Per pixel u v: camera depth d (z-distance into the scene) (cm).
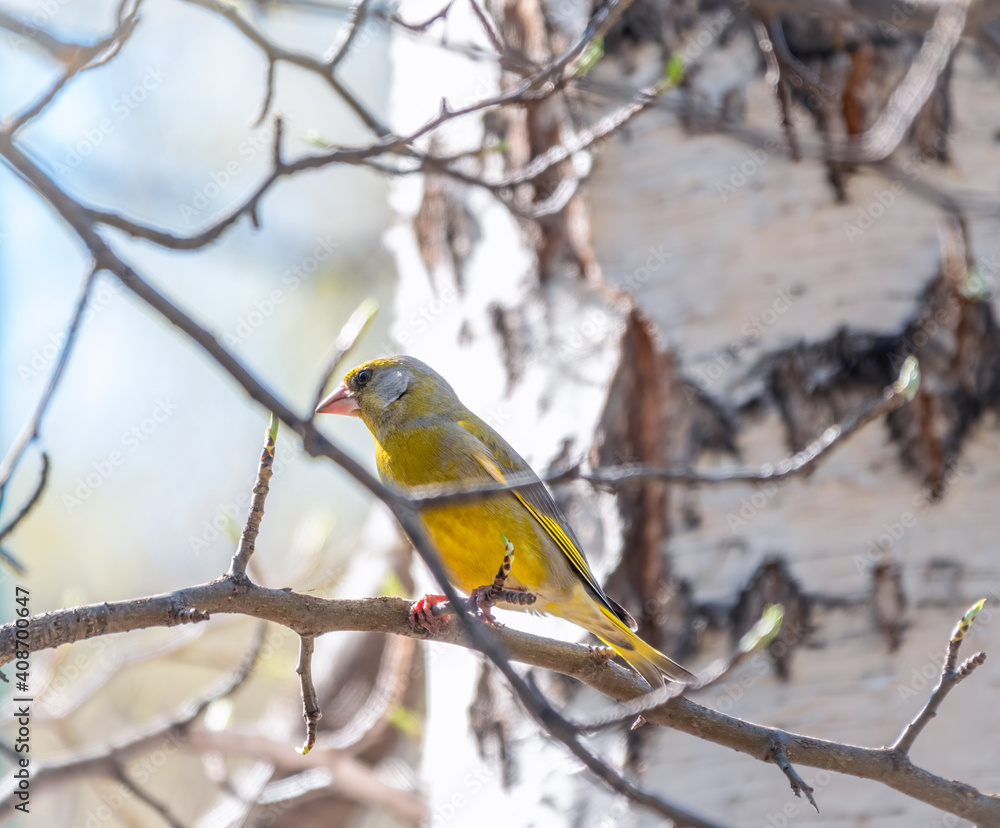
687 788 932
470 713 1036
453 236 1162
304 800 1565
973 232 1023
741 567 972
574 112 1083
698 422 1006
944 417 984
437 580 466
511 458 977
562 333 1073
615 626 902
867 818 902
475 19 1148
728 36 1069
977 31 828
